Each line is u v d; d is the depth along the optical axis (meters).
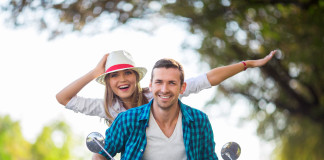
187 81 4.66
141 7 9.80
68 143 27.47
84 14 9.23
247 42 10.82
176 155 3.67
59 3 8.98
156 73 3.56
